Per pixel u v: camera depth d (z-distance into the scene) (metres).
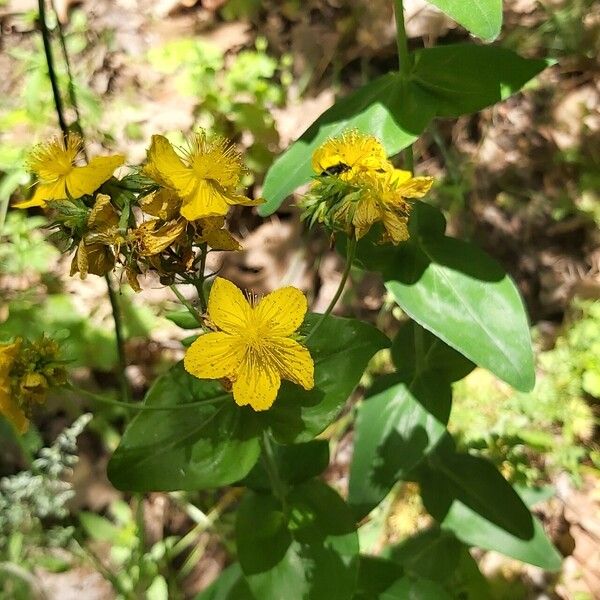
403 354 0.23
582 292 0.33
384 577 0.21
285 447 0.20
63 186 0.14
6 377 0.14
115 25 0.40
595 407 0.29
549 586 0.26
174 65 0.37
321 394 0.17
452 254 0.19
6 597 0.22
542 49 0.39
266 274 0.34
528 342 0.18
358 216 0.14
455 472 0.23
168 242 0.13
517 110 0.38
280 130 0.37
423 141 0.37
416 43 0.39
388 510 0.27
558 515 0.28
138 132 0.36
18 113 0.32
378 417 0.22
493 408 0.29
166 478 0.16
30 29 0.38
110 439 0.29
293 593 0.18
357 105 0.19
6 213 0.32
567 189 0.35
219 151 0.14
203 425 0.17
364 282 0.33
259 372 0.14
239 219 0.35
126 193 0.14
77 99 0.32
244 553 0.18
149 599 0.24
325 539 0.18
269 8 0.41
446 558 0.24
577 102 0.37
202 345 0.14
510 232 0.35
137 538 0.25
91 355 0.30
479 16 0.15
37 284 0.32
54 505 0.22
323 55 0.39
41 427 0.29
